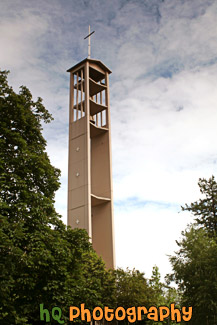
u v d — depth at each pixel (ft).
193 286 101.30
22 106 74.08
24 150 70.79
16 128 74.95
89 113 148.05
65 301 66.49
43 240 65.41
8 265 55.01
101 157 145.18
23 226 65.05
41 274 64.34
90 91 155.12
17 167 68.44
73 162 136.46
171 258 107.86
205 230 120.98
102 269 108.06
